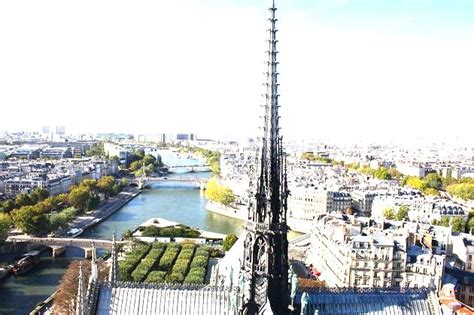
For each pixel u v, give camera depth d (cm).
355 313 15600
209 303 15375
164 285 15575
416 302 16025
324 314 15362
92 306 15050
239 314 13612
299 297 15325
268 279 13362
